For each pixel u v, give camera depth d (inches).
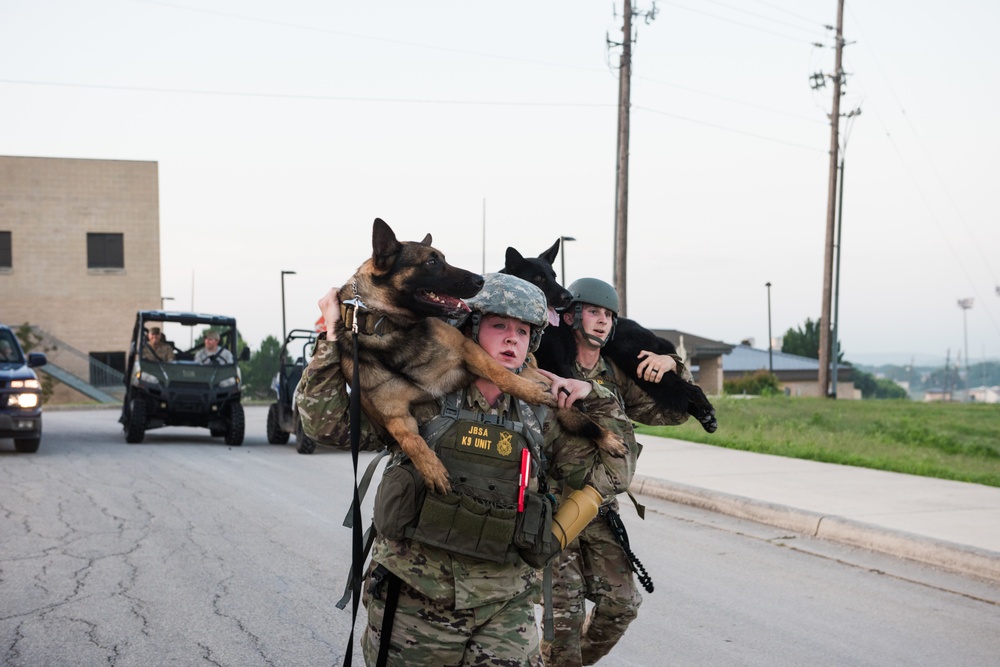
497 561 129.3
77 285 1755.7
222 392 703.7
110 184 1770.4
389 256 139.3
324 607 258.4
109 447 663.8
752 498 416.5
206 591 271.6
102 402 1688.0
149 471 523.8
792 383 2839.6
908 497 423.8
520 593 134.7
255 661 216.5
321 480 502.0
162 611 252.1
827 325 1545.3
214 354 727.7
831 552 340.8
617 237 1035.9
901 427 889.5
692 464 540.1
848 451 625.0
